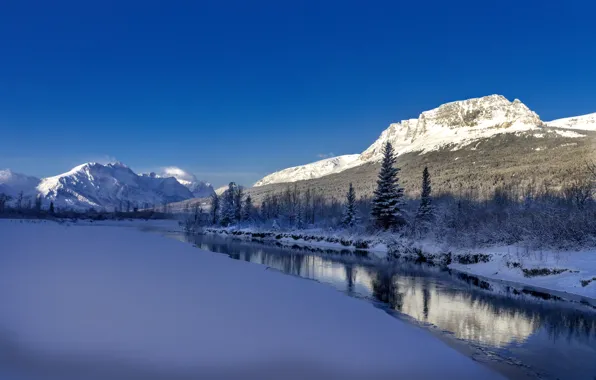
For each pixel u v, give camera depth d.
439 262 35.81
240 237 76.00
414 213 58.66
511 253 29.64
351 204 70.00
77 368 9.08
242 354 10.38
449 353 11.71
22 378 8.45
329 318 14.55
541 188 76.44
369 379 9.41
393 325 14.22
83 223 132.75
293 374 9.38
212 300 16.16
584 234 27.69
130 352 10.12
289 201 104.62
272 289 19.59
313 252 46.81
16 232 57.94
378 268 32.56
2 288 17.00
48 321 12.41
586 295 20.64
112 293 16.58
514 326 15.48
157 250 37.72
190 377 8.90
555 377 10.52
